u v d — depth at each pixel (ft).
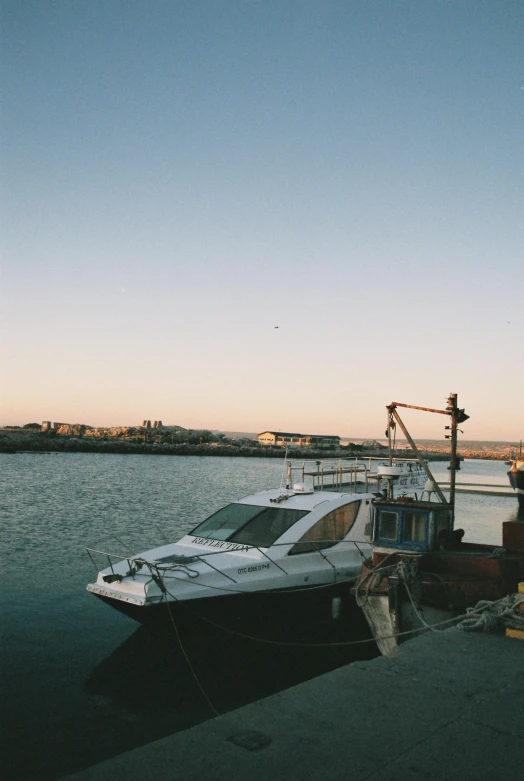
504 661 15.26
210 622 29.96
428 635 17.78
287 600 32.73
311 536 35.40
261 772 9.61
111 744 21.58
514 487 104.01
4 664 28.71
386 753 10.36
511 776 9.71
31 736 22.00
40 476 148.36
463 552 30.17
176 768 9.69
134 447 347.77
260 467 252.01
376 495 41.29
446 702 12.59
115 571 30.60
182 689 26.73
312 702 12.42
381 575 27.04
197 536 36.42
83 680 27.30
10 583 42.98
